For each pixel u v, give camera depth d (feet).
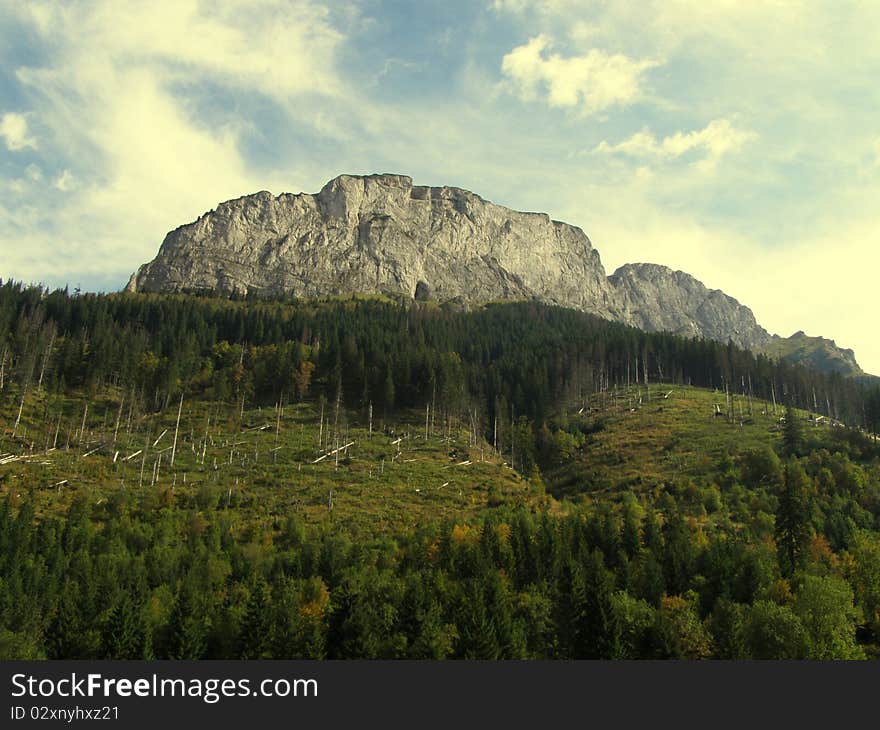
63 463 508.53
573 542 367.04
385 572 337.11
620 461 591.78
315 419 647.56
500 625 263.70
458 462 575.38
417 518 446.19
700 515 446.60
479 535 372.58
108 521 399.44
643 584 321.52
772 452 517.96
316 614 287.48
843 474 478.59
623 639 263.90
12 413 574.15
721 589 314.76
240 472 523.70
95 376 654.12
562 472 606.14
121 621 253.65
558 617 285.02
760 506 450.71
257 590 273.75
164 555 342.03
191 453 557.74
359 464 550.36
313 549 357.41
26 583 299.99
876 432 622.13
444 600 303.07
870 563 317.63
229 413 650.84
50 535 350.84
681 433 634.02
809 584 270.67
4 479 461.78
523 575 337.31
